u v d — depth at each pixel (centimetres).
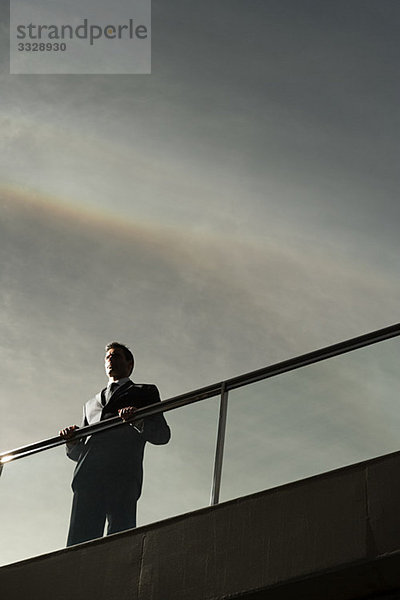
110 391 816
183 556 656
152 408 756
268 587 610
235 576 627
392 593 595
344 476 628
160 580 654
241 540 640
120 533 696
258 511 647
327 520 614
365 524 598
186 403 743
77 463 764
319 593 607
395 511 592
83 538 719
